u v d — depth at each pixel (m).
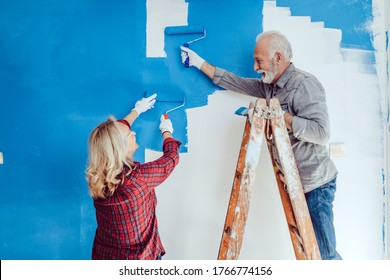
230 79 2.35
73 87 2.47
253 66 2.38
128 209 1.88
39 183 2.50
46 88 2.49
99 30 2.46
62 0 2.47
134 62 2.44
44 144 2.50
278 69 2.25
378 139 2.40
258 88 2.35
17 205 2.51
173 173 2.45
